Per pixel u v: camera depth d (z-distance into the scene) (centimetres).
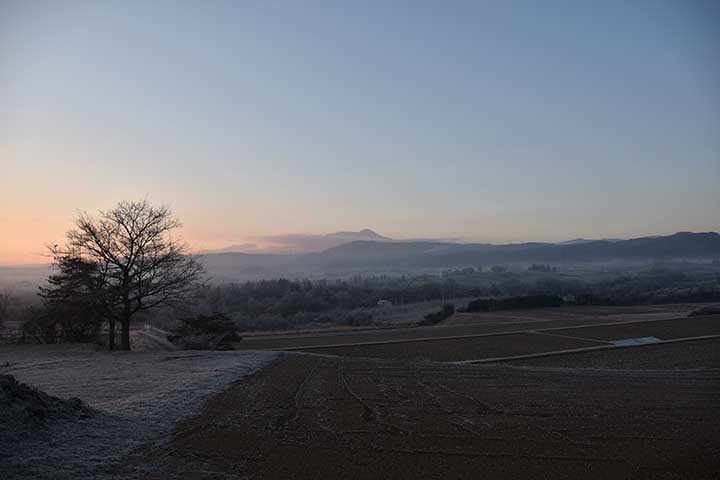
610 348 3788
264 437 984
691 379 1828
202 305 6756
